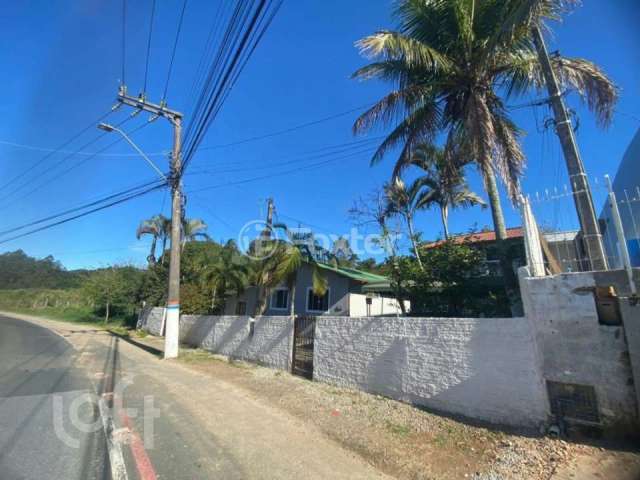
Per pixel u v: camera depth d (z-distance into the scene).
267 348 11.05
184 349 15.45
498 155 8.08
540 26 7.58
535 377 5.14
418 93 9.35
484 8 8.70
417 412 6.19
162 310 23.30
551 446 4.50
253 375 9.64
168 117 14.73
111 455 4.53
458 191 15.02
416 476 4.14
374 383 7.40
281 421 6.00
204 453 4.65
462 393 5.91
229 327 13.47
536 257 5.60
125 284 31.33
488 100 9.34
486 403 5.60
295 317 10.06
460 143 9.51
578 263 6.54
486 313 9.44
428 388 6.41
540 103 8.98
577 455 4.21
